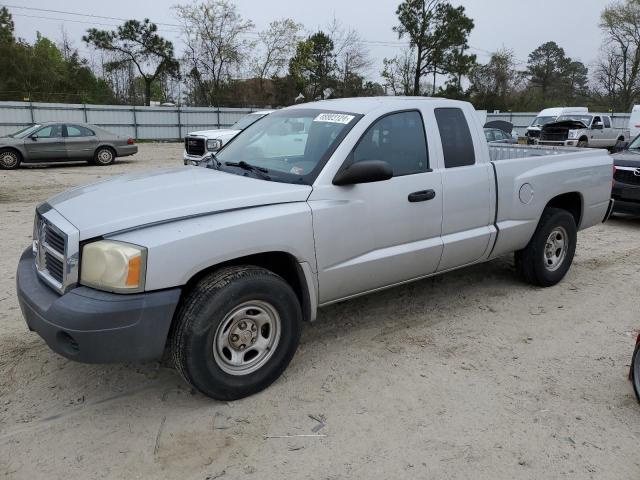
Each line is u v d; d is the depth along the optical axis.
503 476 2.71
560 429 3.09
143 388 3.48
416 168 4.12
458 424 3.13
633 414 3.26
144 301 2.86
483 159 4.58
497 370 3.77
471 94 53.66
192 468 2.74
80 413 3.20
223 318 3.11
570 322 4.63
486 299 5.14
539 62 75.75
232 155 4.30
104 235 2.92
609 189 5.86
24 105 30.70
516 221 4.89
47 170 16.75
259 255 3.43
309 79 50.56
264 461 2.80
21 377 3.58
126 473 2.70
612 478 2.70
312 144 3.86
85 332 2.79
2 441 2.93
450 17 49.03
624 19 53.09
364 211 3.74
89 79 51.25
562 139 23.61
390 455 2.85
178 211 3.08
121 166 18.23
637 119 25.05
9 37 50.19
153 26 47.03
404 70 51.66
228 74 48.44
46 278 3.21
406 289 5.39
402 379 3.63
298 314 3.49
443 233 4.31
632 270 6.21
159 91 55.31
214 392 3.19
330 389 3.49
